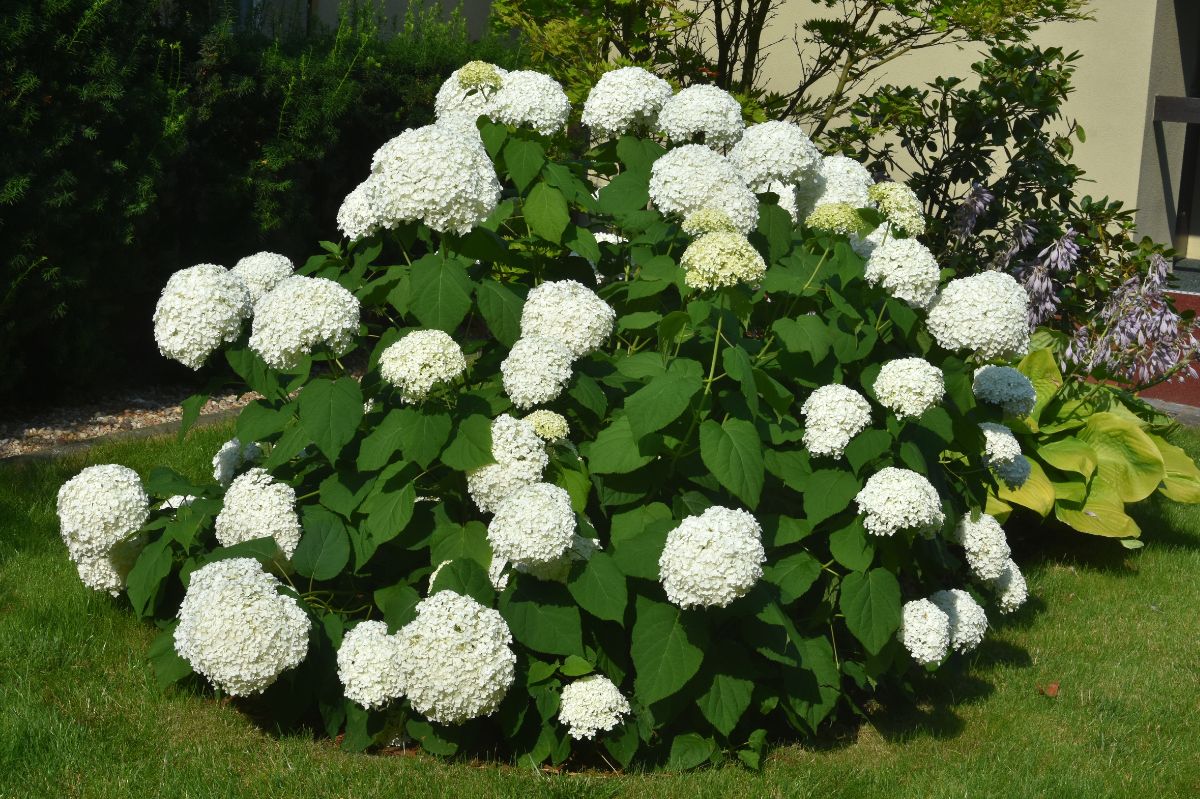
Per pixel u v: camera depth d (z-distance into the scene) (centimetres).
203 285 350
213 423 650
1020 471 420
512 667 310
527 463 325
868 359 384
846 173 423
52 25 593
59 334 637
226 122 714
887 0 630
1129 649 458
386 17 935
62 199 594
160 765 321
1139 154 898
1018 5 609
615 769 340
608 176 451
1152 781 349
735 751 348
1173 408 853
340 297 338
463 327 716
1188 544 590
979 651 450
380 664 325
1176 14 915
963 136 668
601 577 319
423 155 332
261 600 319
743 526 306
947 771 349
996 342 357
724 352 329
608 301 400
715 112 398
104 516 379
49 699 352
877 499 332
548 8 659
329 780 313
